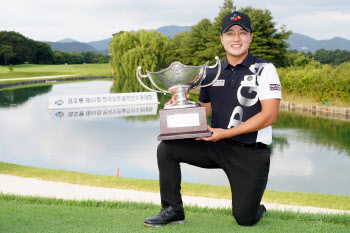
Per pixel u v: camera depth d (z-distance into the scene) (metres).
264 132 2.67
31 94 38.03
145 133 16.41
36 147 13.72
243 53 2.71
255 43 37.75
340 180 9.38
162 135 2.52
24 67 95.50
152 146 13.55
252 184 2.63
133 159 11.62
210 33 43.97
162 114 2.54
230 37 2.67
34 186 6.50
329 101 25.00
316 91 25.75
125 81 57.75
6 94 38.12
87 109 27.02
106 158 11.83
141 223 2.79
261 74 2.66
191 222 2.84
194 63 50.59
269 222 2.93
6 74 68.38
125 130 17.38
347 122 19.36
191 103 2.69
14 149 13.39
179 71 2.57
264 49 38.03
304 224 2.93
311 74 26.25
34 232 2.54
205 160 2.66
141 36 64.25
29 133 16.83
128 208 3.62
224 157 2.67
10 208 3.32
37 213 3.12
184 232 2.49
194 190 6.33
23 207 3.39
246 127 2.54
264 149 2.67
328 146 13.58
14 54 117.25
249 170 2.63
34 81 56.50
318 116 21.73
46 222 2.82
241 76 2.72
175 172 2.63
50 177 7.24
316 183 9.12
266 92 2.62
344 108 22.88
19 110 25.97
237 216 2.71
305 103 25.88
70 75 71.75
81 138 15.49
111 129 17.75
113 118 21.88
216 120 2.87
